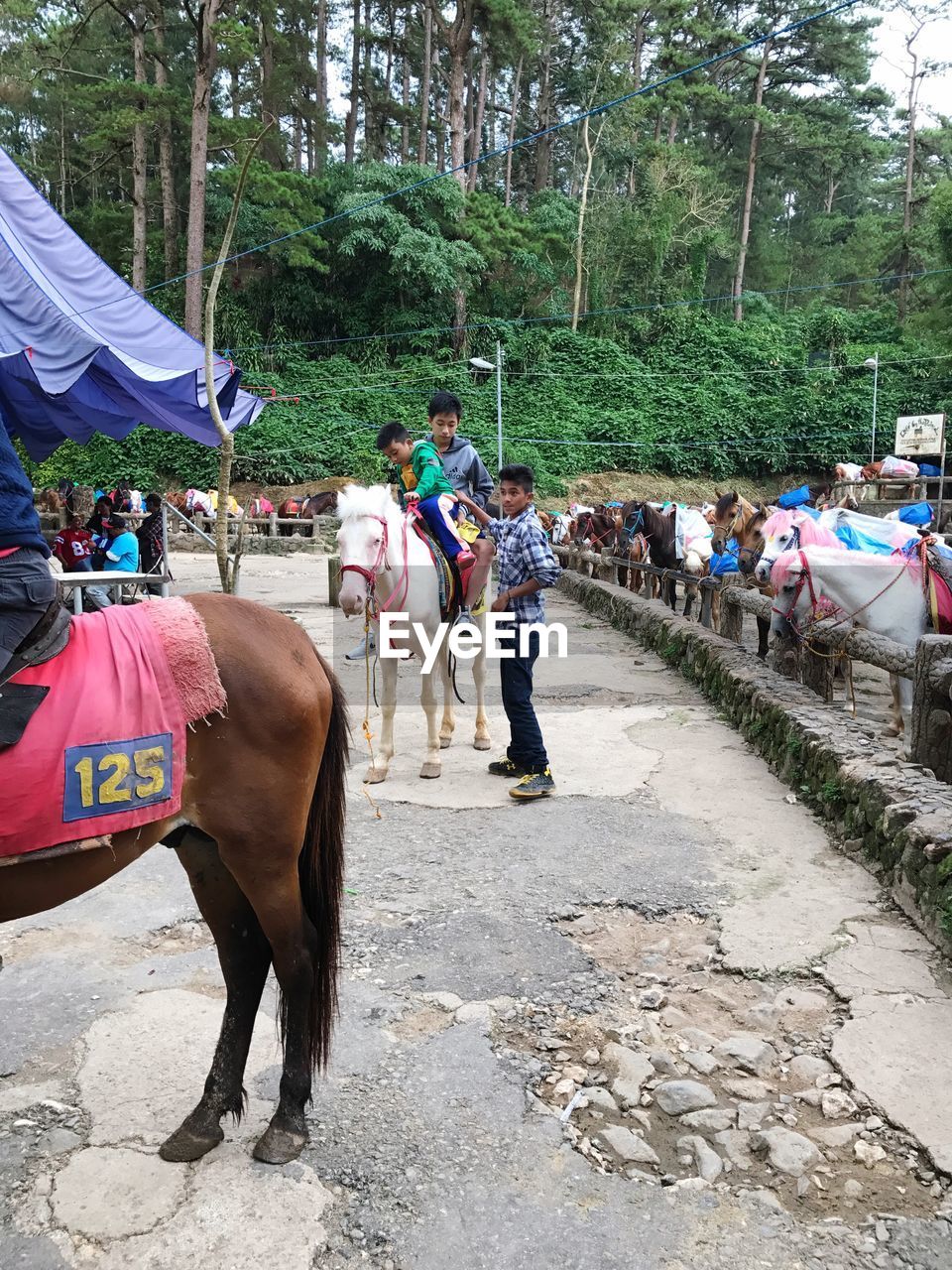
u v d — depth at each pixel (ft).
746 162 162.91
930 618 19.86
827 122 157.17
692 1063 9.18
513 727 16.90
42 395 28.99
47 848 6.70
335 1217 7.19
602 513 52.44
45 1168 7.68
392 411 101.65
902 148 176.76
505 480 16.94
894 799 13.33
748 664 23.49
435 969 10.94
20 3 88.07
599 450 104.06
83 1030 9.64
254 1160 7.76
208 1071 9.00
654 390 114.01
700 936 11.85
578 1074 9.02
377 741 20.90
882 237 145.48
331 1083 8.79
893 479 68.90
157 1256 6.77
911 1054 9.17
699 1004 10.33
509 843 14.83
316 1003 8.08
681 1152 7.98
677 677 28.37
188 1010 10.02
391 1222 7.13
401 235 103.91
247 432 93.20
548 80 142.72
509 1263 6.73
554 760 19.34
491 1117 8.34
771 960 11.07
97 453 90.74
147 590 40.14
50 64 94.84
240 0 95.14
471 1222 7.12
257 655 7.65
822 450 108.58
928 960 11.04
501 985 10.59
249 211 105.40
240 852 7.59
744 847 14.65
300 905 7.95
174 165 121.70
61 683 6.91
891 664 16.89
